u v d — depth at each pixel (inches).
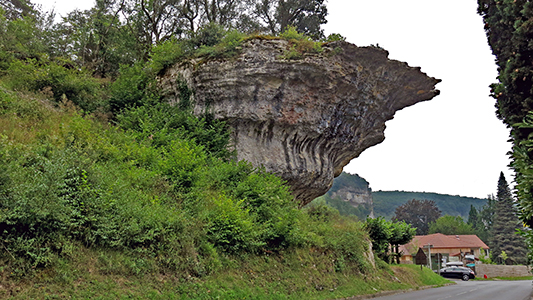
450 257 2198.6
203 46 797.9
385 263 858.8
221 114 721.6
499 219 2313.0
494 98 329.1
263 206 565.0
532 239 309.9
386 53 730.2
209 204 493.7
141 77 805.2
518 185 276.7
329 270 604.7
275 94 716.7
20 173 311.4
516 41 300.4
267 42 713.6
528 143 272.4
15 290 255.4
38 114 569.6
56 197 308.8
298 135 751.7
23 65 723.4
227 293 388.8
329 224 759.7
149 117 710.5
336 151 824.3
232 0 1150.3
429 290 804.6
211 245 434.6
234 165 647.8
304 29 1173.1
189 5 1101.1
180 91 762.8
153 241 374.9
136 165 522.6
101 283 302.2
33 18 1072.2
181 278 370.0
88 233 324.2
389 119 861.8
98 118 714.8
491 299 590.9
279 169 729.0
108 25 1080.2
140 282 333.1
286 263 528.7
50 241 297.7
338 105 756.0
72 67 919.7
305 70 700.7
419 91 812.6
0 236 275.0
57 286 276.4
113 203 354.6
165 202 454.6
